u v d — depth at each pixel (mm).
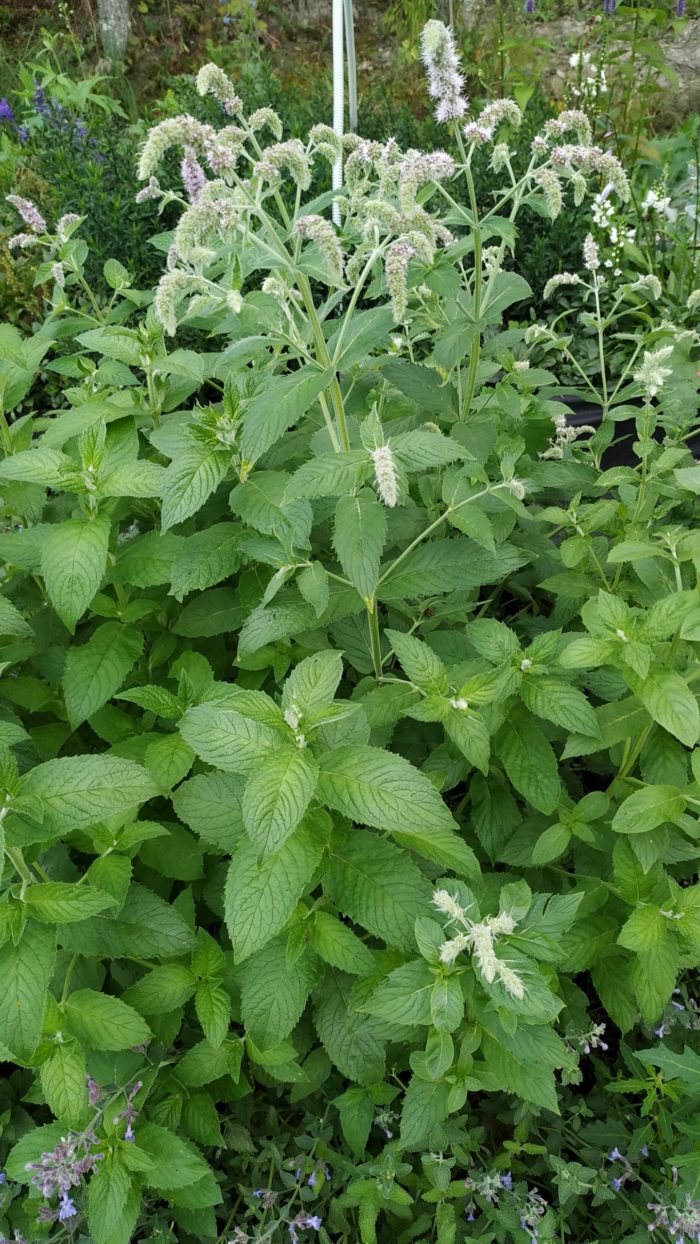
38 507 627
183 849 549
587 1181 536
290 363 879
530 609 829
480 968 421
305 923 472
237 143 540
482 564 566
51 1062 439
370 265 535
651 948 472
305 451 647
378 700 535
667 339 878
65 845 534
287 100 1772
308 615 543
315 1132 557
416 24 2234
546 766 521
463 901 455
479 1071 471
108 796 413
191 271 636
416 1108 466
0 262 1393
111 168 1408
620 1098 593
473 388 705
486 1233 521
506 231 600
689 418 761
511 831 579
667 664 516
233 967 508
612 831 551
